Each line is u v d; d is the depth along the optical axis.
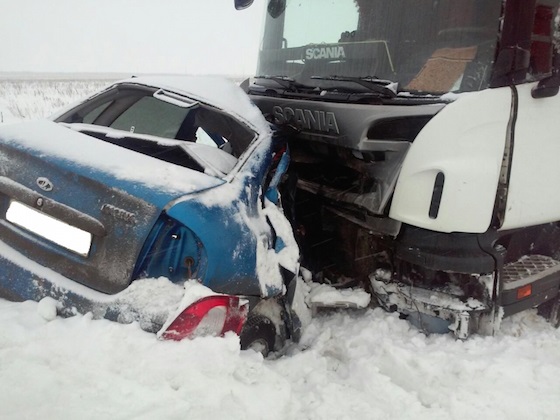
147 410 1.93
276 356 3.05
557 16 2.99
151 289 2.30
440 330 3.21
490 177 2.92
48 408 1.84
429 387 2.70
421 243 3.11
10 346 2.12
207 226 2.40
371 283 3.48
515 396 2.61
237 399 2.14
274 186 3.16
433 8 3.20
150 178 2.45
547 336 3.33
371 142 3.16
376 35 3.49
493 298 3.09
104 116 3.54
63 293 2.38
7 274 2.51
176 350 2.16
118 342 2.15
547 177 3.21
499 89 2.94
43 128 2.88
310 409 2.42
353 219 3.52
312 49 3.97
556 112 3.18
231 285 2.52
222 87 3.45
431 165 2.91
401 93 3.20
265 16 4.55
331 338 3.24
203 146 2.93
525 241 3.64
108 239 2.36
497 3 2.93
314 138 3.54
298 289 3.11
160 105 3.72
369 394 2.62
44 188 2.48
